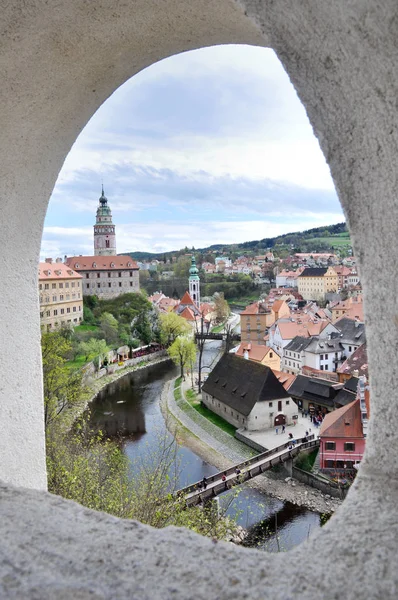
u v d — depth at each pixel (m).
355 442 56.09
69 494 16.97
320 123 3.02
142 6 4.73
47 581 2.62
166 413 85.31
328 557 2.62
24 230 6.17
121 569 2.69
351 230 3.00
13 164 5.83
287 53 3.02
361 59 2.67
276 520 45.94
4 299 5.87
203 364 132.88
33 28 4.74
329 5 2.66
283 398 76.94
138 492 17.92
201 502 43.78
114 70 5.84
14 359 5.96
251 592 2.47
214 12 4.79
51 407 32.94
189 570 2.67
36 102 5.58
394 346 2.85
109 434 71.38
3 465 5.71
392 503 2.86
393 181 2.69
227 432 75.94
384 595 2.36
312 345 113.00
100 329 143.88
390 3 2.45
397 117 2.60
